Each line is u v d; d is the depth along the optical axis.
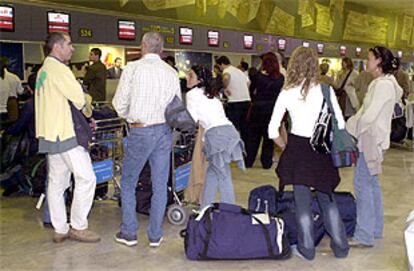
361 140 3.56
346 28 14.34
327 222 3.47
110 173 4.77
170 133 3.60
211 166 3.82
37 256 3.51
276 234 3.40
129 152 3.55
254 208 3.71
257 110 6.24
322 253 3.57
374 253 3.57
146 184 4.39
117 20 8.36
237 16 10.90
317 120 3.23
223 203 3.62
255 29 11.46
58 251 3.60
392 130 8.15
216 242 3.35
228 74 6.38
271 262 3.40
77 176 3.67
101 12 8.04
